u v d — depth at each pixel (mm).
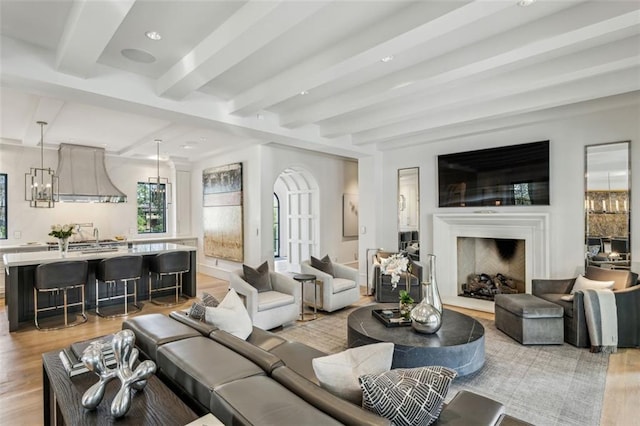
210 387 1521
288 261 8531
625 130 4000
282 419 1275
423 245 5898
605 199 4129
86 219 7223
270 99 3607
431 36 2396
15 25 2463
